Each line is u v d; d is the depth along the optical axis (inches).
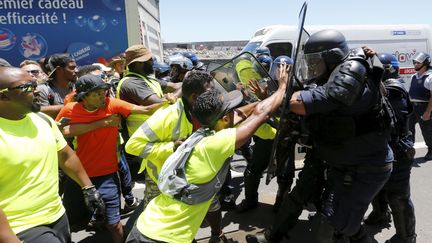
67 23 212.7
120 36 219.9
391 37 387.5
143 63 132.9
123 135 140.1
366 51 88.7
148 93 128.5
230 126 81.5
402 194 109.4
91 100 106.9
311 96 83.7
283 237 123.9
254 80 107.6
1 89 71.4
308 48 92.1
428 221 138.6
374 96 86.7
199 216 77.2
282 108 87.1
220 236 117.5
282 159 108.6
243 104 107.3
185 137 91.7
